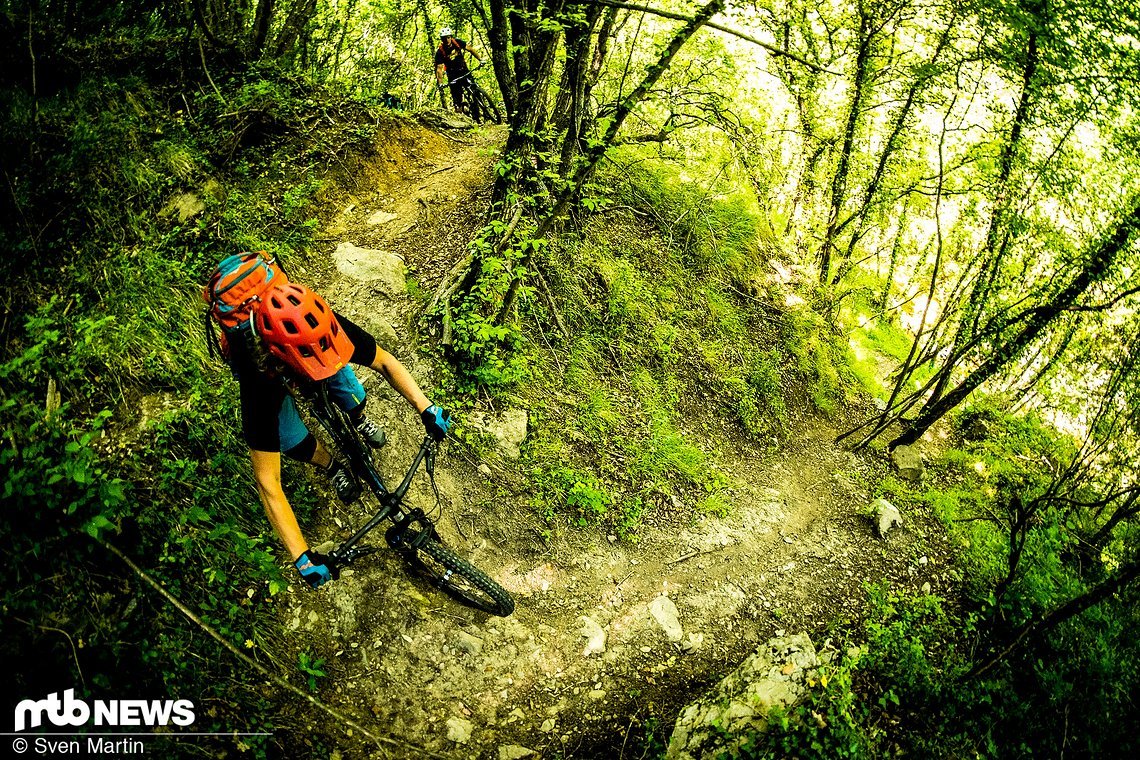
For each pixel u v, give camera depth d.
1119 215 6.11
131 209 5.14
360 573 4.06
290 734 3.37
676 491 5.68
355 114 6.94
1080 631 6.16
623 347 6.38
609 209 7.34
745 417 6.79
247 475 4.08
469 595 4.24
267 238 5.59
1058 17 5.84
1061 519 7.73
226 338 2.91
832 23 8.93
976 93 7.53
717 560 5.35
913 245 11.12
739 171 9.20
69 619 3.16
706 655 4.63
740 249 8.25
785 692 4.23
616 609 4.69
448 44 9.91
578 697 4.11
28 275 4.43
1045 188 6.63
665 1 8.34
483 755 3.68
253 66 6.93
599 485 5.27
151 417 4.04
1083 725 5.62
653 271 7.21
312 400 3.22
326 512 4.23
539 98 5.35
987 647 5.82
